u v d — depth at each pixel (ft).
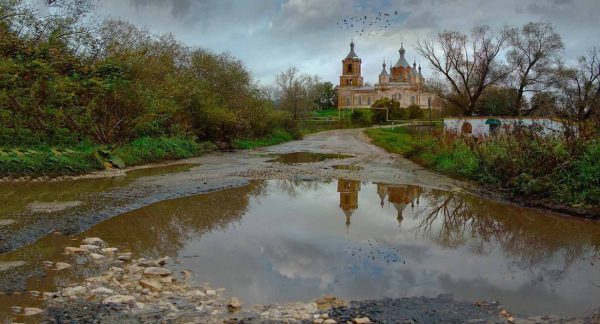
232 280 20.12
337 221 31.83
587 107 45.96
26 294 17.72
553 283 20.45
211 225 29.89
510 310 17.40
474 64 171.22
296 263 22.67
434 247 25.95
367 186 47.14
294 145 120.57
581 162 36.24
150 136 73.87
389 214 34.42
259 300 17.94
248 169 59.21
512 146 44.96
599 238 27.76
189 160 70.79
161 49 94.17
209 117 91.09
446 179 51.42
